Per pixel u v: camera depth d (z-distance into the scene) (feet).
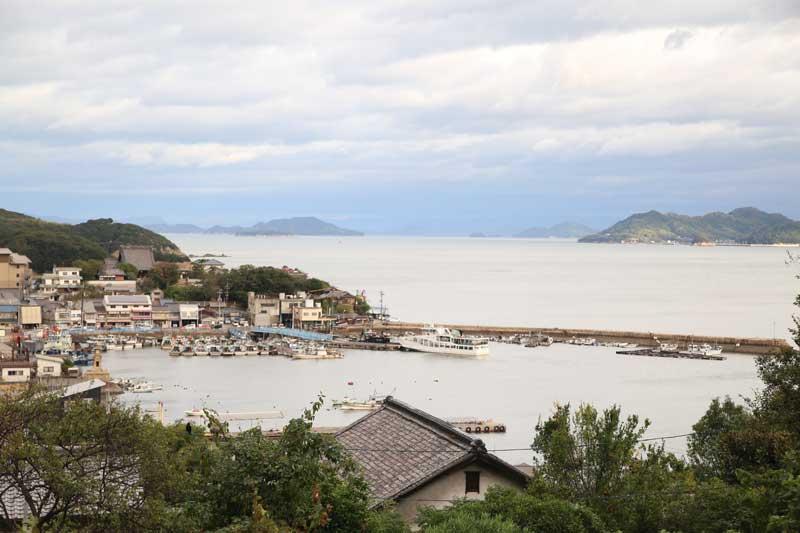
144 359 530.68
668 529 94.17
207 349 560.20
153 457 79.51
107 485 76.84
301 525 74.23
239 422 332.39
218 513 76.33
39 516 74.38
